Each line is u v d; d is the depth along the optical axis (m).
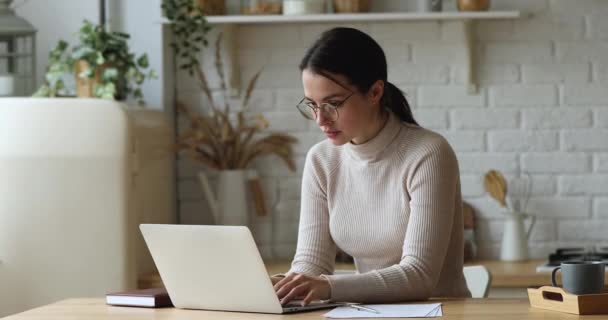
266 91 4.07
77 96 3.60
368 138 2.30
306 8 3.85
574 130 4.00
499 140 4.01
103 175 3.29
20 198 3.28
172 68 4.09
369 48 2.22
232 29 4.01
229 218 3.96
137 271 3.50
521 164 4.02
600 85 3.99
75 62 3.60
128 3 3.96
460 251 2.38
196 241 1.99
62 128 3.28
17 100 3.27
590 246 3.99
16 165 3.27
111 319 1.93
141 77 3.70
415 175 2.24
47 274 3.29
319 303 2.08
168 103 4.01
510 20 4.00
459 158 4.02
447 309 1.96
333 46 2.16
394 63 4.03
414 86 4.03
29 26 3.64
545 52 4.00
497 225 4.02
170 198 4.00
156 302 2.10
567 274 1.90
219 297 2.01
